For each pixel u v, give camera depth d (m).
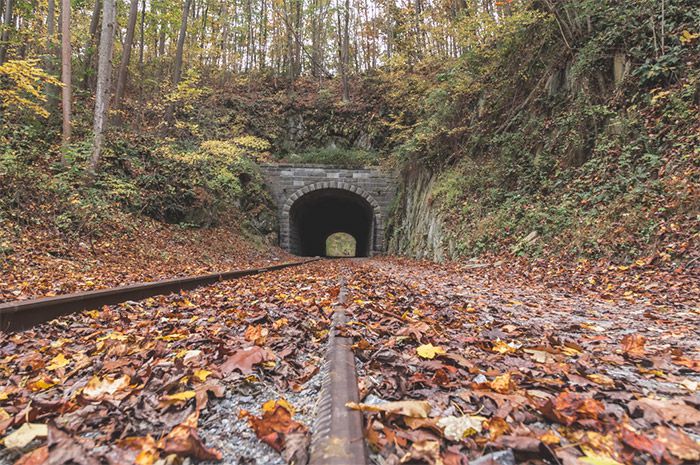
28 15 17.69
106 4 12.97
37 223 9.73
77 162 12.84
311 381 1.81
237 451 1.21
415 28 24.09
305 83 35.66
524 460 1.09
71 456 1.11
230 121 28.22
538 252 9.79
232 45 34.81
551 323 3.46
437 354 2.08
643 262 6.82
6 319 3.12
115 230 12.02
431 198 18.75
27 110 13.55
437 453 1.09
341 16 39.03
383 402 1.52
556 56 13.41
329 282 6.89
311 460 1.01
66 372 2.16
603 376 1.84
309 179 27.72
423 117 22.59
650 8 10.13
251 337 2.60
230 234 19.45
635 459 1.08
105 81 13.03
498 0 14.10
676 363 2.11
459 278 9.05
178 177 17.02
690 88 8.66
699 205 6.87
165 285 5.55
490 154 15.97
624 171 9.21
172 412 1.47
